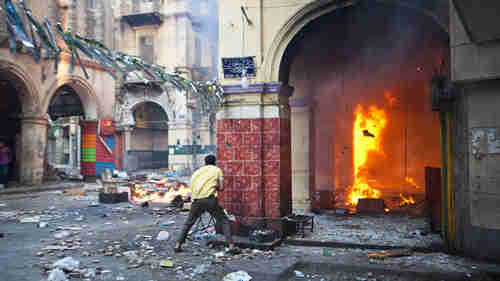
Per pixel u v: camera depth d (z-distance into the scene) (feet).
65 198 41.88
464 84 17.46
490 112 16.62
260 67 21.93
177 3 80.38
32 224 26.40
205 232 22.67
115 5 82.94
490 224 16.62
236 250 18.47
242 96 22.06
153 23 81.15
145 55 82.79
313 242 20.26
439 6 18.79
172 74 16.94
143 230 24.06
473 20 14.28
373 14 22.22
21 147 51.60
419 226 24.66
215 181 18.97
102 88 63.67
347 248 19.67
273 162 21.76
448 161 18.89
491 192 16.58
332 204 33.19
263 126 22.02
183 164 79.05
